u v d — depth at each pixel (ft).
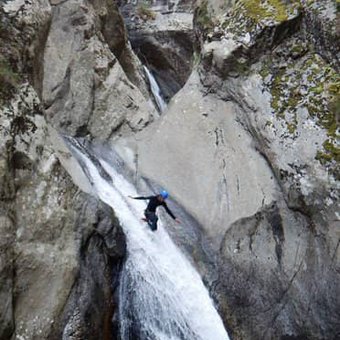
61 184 25.36
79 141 37.40
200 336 28.73
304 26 34.12
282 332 28.22
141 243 29.48
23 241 22.63
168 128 37.81
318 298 28.30
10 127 23.86
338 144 29.55
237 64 35.22
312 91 31.86
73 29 41.11
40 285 22.57
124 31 52.31
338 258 28.22
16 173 23.62
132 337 26.53
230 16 37.60
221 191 33.53
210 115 36.86
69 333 22.61
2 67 25.64
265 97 33.40
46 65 38.63
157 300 28.22
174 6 72.74
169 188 34.63
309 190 29.58
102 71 41.04
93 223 25.77
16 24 28.50
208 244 31.81
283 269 29.76
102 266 25.73
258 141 33.40
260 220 31.58
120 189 34.04
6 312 20.79
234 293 29.78
